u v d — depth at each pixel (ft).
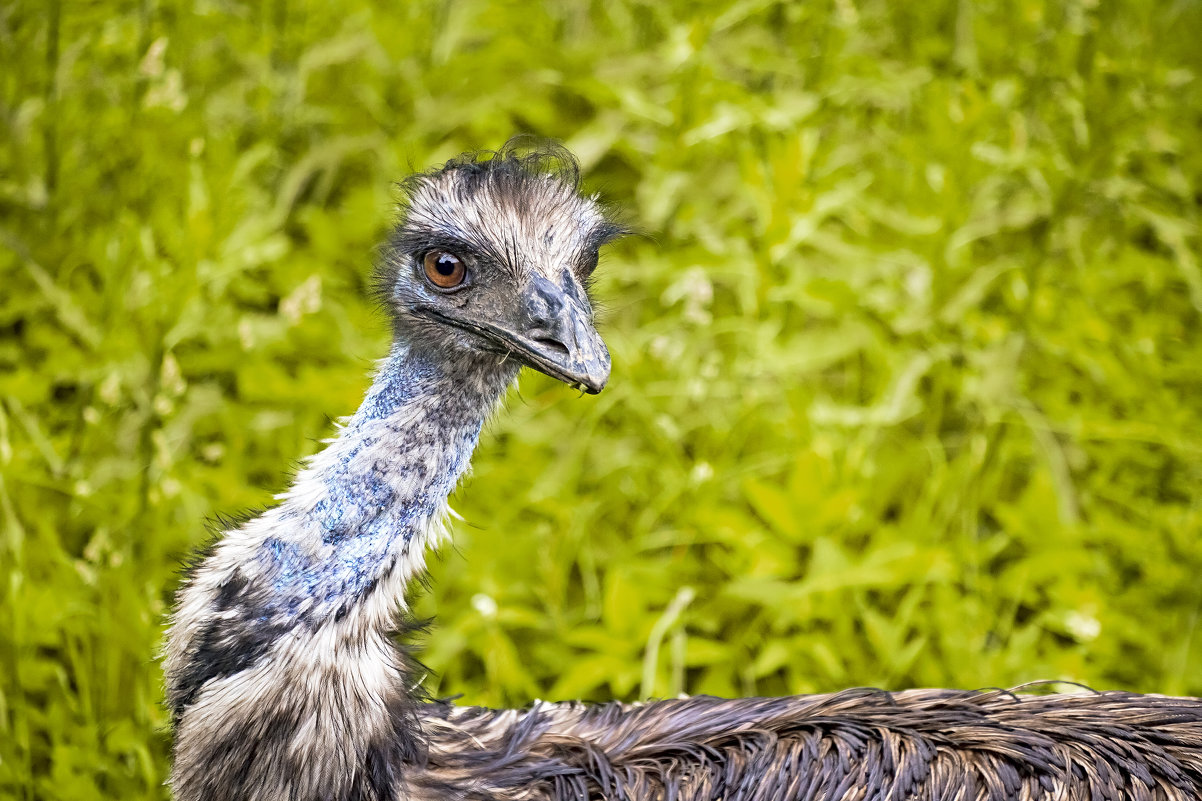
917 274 35.19
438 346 18.69
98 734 24.71
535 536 29.30
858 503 31.32
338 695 17.90
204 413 31.30
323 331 33.42
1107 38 37.58
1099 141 34.12
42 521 27.17
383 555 18.11
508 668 27.02
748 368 33.22
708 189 37.81
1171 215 39.34
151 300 31.01
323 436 31.14
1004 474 33.71
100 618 25.53
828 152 37.65
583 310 18.49
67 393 32.94
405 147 37.40
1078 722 20.76
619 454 32.17
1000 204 37.52
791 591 28.09
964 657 28.22
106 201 35.70
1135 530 31.45
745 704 21.35
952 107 37.88
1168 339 37.01
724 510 30.42
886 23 42.73
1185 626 29.17
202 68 37.86
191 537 27.53
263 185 37.65
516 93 39.22
